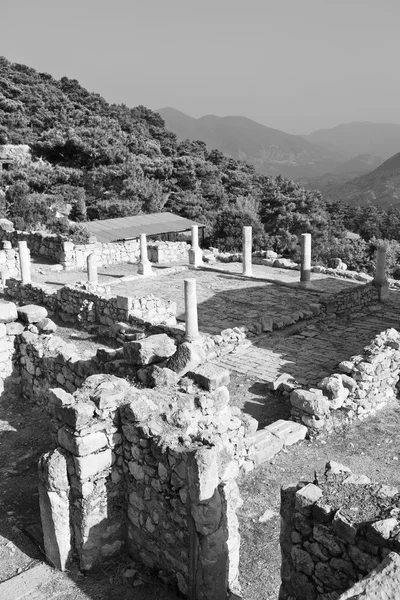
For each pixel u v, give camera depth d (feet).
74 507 23.85
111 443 23.97
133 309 62.13
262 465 34.78
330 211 308.81
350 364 42.47
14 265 92.22
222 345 56.34
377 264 77.10
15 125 235.40
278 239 169.27
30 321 42.11
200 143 337.72
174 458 21.58
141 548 24.27
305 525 18.57
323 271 97.09
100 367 36.76
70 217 161.68
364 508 17.70
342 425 40.32
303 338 60.44
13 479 30.55
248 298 79.15
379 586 13.82
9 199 143.54
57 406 24.26
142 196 184.55
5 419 38.22
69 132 212.64
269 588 24.13
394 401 44.60
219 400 27.81
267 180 255.91
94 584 23.15
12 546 25.23
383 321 67.26
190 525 21.36
